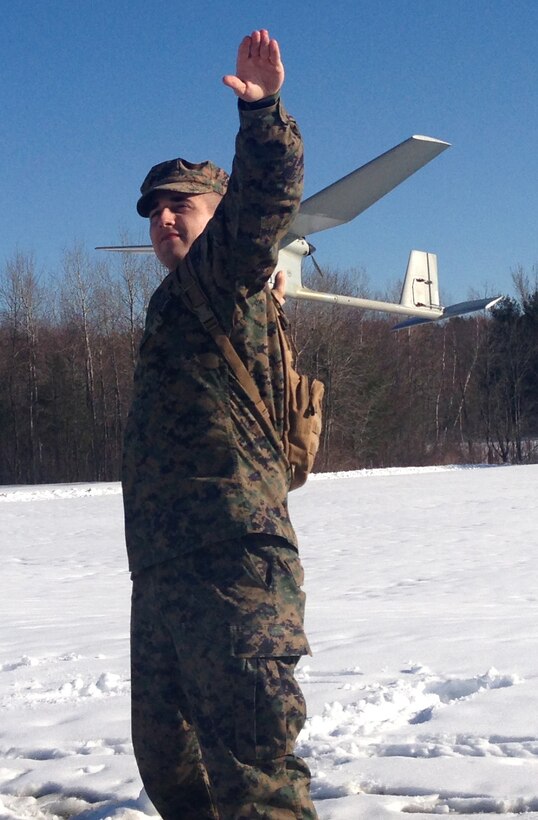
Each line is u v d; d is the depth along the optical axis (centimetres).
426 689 473
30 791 362
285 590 250
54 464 5091
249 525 247
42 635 673
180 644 252
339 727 417
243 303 256
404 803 325
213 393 255
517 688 459
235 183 243
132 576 269
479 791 329
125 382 5097
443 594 915
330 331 5012
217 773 246
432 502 2212
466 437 5928
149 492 258
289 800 245
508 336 5825
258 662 243
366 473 3662
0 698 494
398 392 5550
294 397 270
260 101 236
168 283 264
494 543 1386
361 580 1049
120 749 403
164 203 282
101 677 514
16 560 1405
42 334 5128
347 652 564
